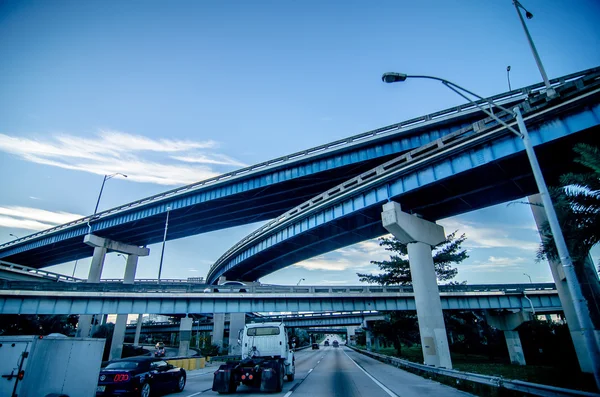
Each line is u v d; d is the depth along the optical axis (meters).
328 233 45.16
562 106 22.66
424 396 13.10
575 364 32.78
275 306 40.69
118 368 13.03
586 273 23.20
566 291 26.08
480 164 26.47
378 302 41.50
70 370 10.46
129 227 68.25
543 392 9.66
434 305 29.23
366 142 48.09
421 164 29.89
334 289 41.81
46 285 33.66
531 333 44.03
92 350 11.22
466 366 31.72
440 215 36.66
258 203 62.62
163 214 62.81
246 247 55.84
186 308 38.56
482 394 13.09
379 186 33.59
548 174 28.22
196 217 66.56
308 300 41.31
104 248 69.38
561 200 13.38
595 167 12.64
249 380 14.82
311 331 163.62
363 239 46.56
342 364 35.22
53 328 48.59
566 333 38.91
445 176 28.50
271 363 15.48
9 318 42.25
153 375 13.55
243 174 55.66
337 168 50.62
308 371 26.66
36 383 9.63
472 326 44.97
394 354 53.50
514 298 41.84
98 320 71.50
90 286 35.59
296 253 55.56
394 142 47.75
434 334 28.05
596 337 9.10
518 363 37.78
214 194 58.25
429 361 27.42
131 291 36.78
